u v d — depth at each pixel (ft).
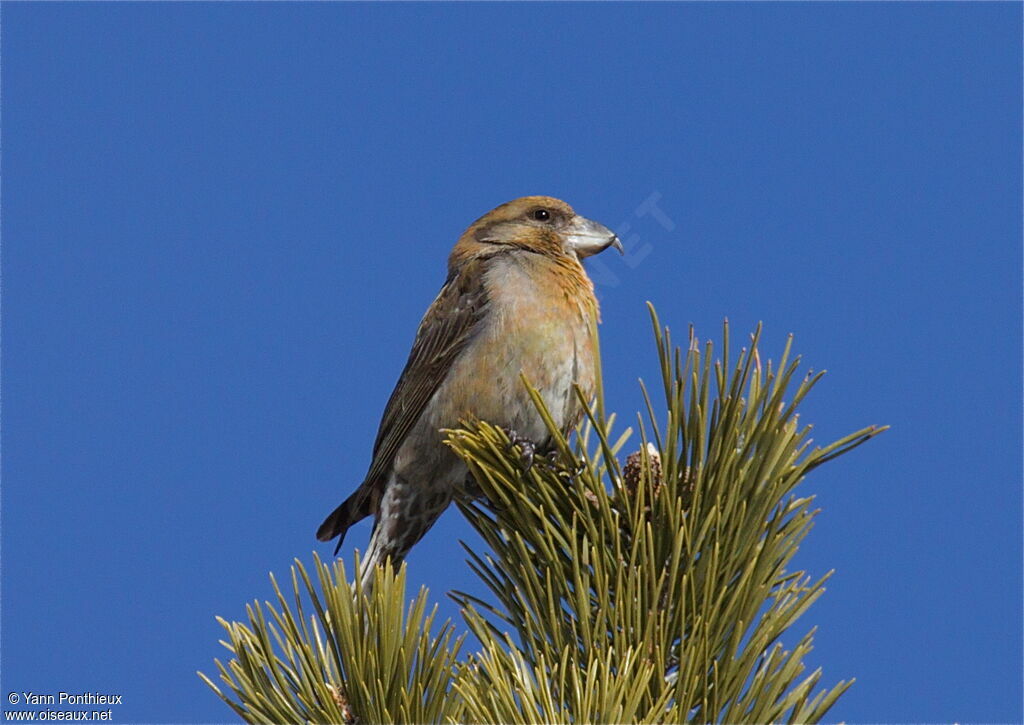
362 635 20.27
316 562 20.67
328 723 19.88
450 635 20.43
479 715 18.08
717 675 18.94
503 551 22.43
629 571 19.67
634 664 18.97
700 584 19.94
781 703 19.06
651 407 20.21
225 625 20.66
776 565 20.29
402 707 20.02
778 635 19.42
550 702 17.71
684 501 20.74
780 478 20.10
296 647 20.36
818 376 19.88
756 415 20.17
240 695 20.30
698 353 20.26
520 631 21.08
